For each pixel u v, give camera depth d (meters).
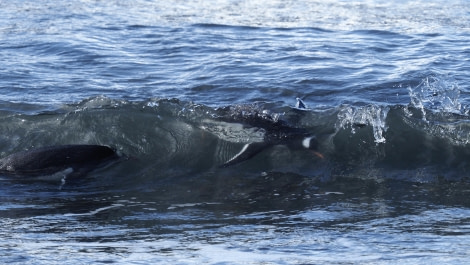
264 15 67.56
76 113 38.25
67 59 51.41
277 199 30.09
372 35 58.56
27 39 57.16
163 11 69.75
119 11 69.50
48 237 24.59
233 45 55.34
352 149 35.09
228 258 21.30
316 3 73.81
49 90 44.09
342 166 33.84
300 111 38.62
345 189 31.28
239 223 26.77
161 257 21.42
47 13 68.06
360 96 42.53
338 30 60.78
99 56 52.16
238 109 38.62
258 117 37.41
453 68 47.84
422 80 44.88
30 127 37.84
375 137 35.56
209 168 34.38
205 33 59.56
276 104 41.00
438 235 24.34
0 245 23.09
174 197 30.70
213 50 53.81
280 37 58.16
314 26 62.34
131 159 34.88
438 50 52.97
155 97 41.81
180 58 51.69
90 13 68.25
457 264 20.27
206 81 45.78
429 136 35.56
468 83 44.31
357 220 26.80
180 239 24.42
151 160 34.94
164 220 27.34
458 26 61.84
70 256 21.42
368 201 29.52
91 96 42.88
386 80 45.31
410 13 67.94
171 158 35.12
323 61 50.09
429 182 32.03
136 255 21.70
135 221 27.17
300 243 23.44
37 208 28.97
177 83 45.56
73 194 31.02
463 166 33.66
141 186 32.28
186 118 37.59
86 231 25.64
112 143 36.50
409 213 27.66
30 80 46.12
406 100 41.69
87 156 34.03
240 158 34.38
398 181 32.22
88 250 22.44
